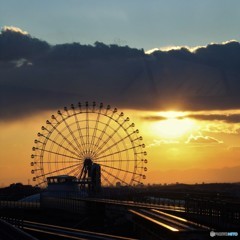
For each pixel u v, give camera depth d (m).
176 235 124.44
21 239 138.88
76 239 147.25
